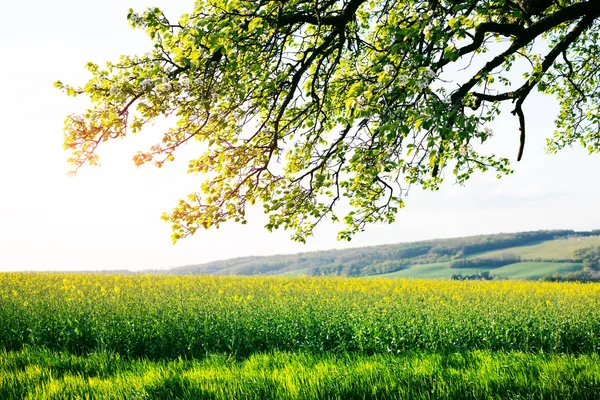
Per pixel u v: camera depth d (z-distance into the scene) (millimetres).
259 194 9117
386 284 30953
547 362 8211
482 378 7039
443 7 6832
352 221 10078
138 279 31203
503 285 30375
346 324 12391
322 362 8742
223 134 9000
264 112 9477
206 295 19828
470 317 13102
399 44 6297
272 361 9102
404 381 6938
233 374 7781
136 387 7016
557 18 7852
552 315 13766
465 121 5973
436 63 7047
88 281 28109
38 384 7473
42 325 12211
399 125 6039
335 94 9672
